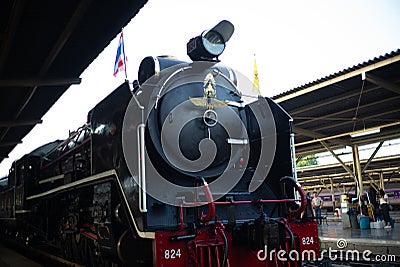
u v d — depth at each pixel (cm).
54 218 973
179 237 449
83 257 732
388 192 3300
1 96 1431
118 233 543
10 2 849
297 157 2162
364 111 1350
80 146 753
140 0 885
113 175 548
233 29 611
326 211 3569
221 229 464
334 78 1046
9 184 1512
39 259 1080
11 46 1048
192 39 611
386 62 939
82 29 1009
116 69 772
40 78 1268
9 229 1622
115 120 554
